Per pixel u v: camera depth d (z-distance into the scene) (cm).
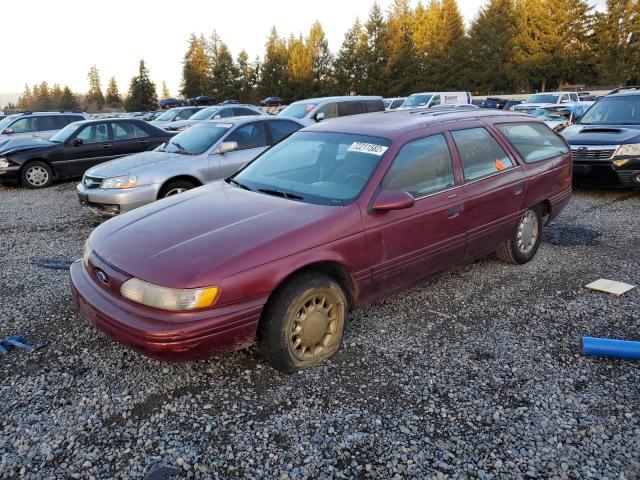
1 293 467
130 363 344
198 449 265
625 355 340
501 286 470
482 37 6131
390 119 448
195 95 7869
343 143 413
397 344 367
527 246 519
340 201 359
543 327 390
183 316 285
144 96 8312
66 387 318
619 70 5703
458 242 423
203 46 7681
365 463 255
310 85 6856
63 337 381
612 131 842
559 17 5800
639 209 754
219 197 391
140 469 252
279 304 311
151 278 291
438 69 6291
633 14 5641
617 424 280
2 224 754
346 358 349
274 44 7162
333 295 336
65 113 1603
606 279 478
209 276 288
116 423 285
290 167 423
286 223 330
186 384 321
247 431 278
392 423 283
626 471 246
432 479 244
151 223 352
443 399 304
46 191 1046
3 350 359
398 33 6378
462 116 464
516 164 483
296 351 325
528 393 308
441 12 6431
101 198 684
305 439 271
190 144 773
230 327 293
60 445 268
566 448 262
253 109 1803
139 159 746
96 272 325
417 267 395
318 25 6850
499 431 276
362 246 350
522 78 6072
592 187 854
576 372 330
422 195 391
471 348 361
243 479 246
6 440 272
